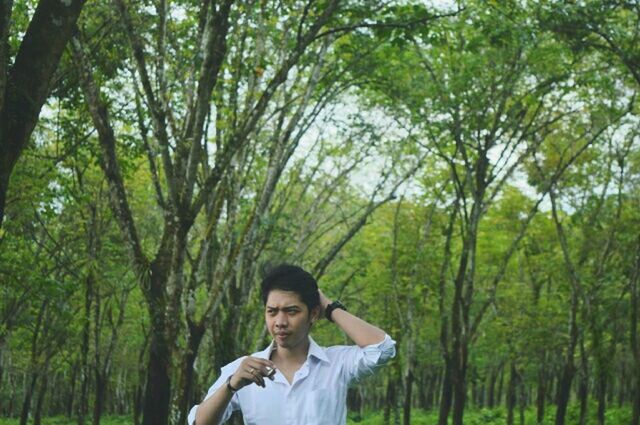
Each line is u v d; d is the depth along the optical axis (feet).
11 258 60.34
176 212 39.45
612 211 96.48
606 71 77.46
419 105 74.79
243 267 65.92
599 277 91.71
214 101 49.75
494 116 81.41
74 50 40.14
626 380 169.17
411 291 108.47
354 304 138.62
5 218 59.00
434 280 107.24
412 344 109.60
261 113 39.50
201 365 74.84
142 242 89.81
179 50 45.62
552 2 54.70
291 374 12.34
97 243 82.48
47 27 20.36
